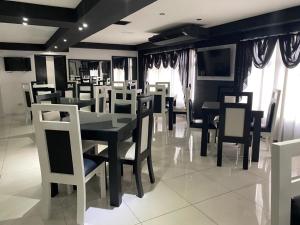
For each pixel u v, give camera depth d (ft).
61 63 28.09
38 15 11.67
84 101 14.74
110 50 29.96
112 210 7.27
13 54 25.52
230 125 10.36
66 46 22.98
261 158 11.74
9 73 25.68
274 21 13.34
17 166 10.68
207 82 20.58
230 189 8.59
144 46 28.22
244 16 14.49
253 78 16.72
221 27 16.98
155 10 13.12
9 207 7.42
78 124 5.93
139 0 8.87
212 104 13.24
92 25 13.32
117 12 10.53
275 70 15.12
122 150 8.18
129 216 6.98
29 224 6.59
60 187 8.76
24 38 22.17
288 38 13.88
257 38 15.94
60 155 6.29
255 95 16.61
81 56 28.73
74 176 6.36
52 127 6.06
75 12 12.55
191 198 7.98
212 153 12.48
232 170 10.30
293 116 14.23
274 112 11.75
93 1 9.77
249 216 6.98
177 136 15.83
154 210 7.29
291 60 13.85
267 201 7.78
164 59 26.04
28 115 20.71
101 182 7.88
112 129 7.16
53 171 6.49
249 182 9.14
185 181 9.23
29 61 26.22
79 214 6.49
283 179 2.66
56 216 6.97
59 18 12.21
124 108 12.34
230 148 13.46
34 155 12.10
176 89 24.88
